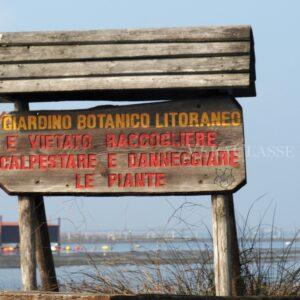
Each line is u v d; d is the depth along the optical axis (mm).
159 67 18391
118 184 18516
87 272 22016
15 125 18984
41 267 20891
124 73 18500
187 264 21203
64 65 18734
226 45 18203
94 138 18703
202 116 18328
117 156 18578
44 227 20781
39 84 18719
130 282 20750
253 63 18984
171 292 20312
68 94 19250
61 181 18719
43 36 18891
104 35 18703
